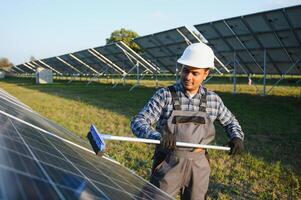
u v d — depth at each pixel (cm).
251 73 2017
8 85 3462
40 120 442
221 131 1048
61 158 222
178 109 322
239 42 1759
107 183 219
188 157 318
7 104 414
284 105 1498
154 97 327
